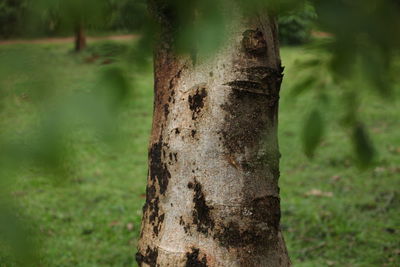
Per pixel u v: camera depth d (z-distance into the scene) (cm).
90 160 648
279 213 176
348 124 144
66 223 471
